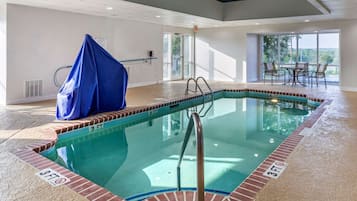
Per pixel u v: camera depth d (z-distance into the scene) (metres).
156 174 3.59
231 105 8.08
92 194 2.51
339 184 2.63
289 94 8.61
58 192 2.54
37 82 7.29
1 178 2.81
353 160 3.21
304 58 11.73
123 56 9.68
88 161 4.11
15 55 6.80
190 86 10.27
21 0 6.15
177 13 8.07
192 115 2.01
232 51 11.88
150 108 6.64
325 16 8.75
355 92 8.68
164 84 10.92
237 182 3.31
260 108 7.66
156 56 11.04
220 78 12.33
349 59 9.36
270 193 2.47
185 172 3.64
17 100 6.95
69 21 7.86
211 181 3.33
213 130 5.63
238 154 4.26
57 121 5.22
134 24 9.96
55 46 7.58
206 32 12.52
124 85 6.30
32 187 2.63
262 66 12.66
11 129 4.68
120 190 3.16
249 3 9.52
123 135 5.46
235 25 11.36
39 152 3.82
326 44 11.20
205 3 9.00
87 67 5.61
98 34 8.73
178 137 5.30
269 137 5.14
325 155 3.37
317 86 10.20
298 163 3.13
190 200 2.48
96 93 5.84
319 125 4.71
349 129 4.46
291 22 10.31
